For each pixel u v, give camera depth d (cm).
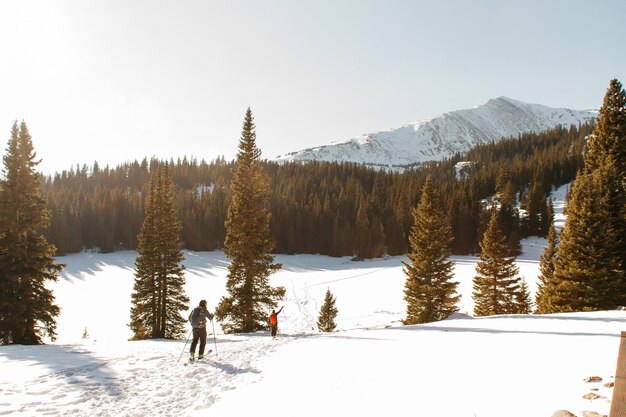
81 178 19450
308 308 5509
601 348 1027
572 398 633
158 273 3294
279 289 2891
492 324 1772
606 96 2869
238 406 775
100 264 10256
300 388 866
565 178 15675
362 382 872
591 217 2502
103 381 1031
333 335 1797
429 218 3575
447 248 3569
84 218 12562
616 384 421
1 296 2506
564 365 869
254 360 1217
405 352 1188
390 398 740
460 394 722
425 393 748
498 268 4191
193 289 7219
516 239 9312
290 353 1301
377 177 17162
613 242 2458
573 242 2538
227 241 2880
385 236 11694
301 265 10294
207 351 1471
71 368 1193
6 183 2630
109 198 13125
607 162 2700
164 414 766
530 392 691
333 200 13838
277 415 706
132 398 879
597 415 530
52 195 12125
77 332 4894
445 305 3478
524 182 15288
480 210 10938
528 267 7462
